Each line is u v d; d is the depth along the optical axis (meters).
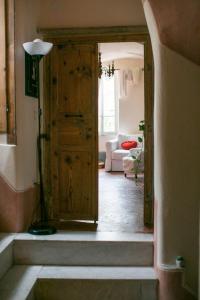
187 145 3.08
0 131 3.76
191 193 3.10
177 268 3.09
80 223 4.18
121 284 3.22
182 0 2.72
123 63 9.36
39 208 4.26
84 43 4.13
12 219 3.75
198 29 2.83
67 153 4.26
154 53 3.23
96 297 3.25
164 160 3.09
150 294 3.21
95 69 4.13
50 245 3.55
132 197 5.62
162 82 3.06
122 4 4.00
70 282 3.24
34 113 4.12
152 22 3.07
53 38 4.15
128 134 9.39
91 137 4.19
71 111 4.21
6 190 3.74
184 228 3.11
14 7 3.65
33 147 4.10
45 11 4.11
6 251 3.37
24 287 3.07
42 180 4.09
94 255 3.54
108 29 4.01
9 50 3.67
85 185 4.24
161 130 3.09
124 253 3.52
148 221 4.12
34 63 4.00
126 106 9.47
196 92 3.06
